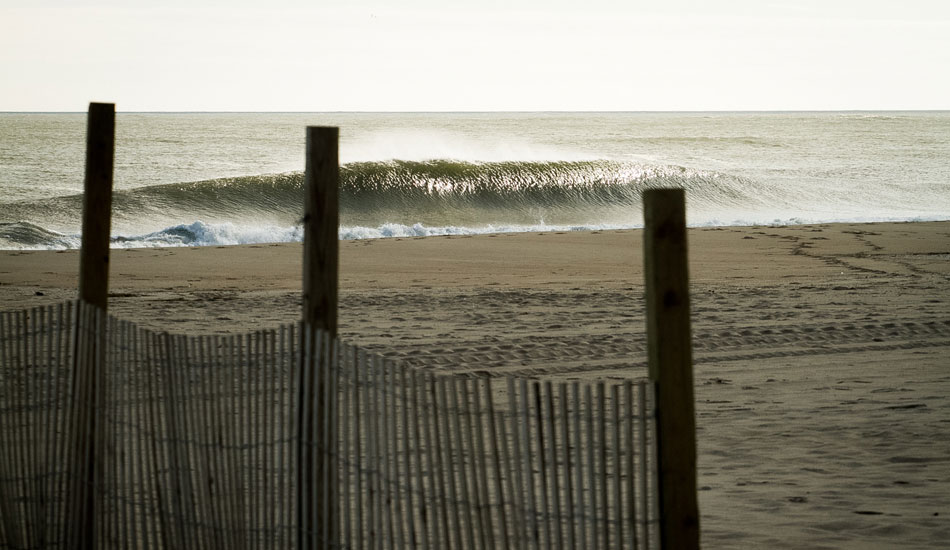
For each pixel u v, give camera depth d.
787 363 31.77
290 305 44.34
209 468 12.82
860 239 76.25
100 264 14.91
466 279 54.44
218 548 12.81
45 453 15.02
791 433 22.64
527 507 10.24
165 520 13.45
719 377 29.55
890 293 48.28
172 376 13.20
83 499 14.57
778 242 73.94
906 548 15.17
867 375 29.61
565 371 30.42
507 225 104.31
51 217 103.31
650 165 136.25
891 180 158.38
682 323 9.20
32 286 50.03
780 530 16.06
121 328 13.94
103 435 14.32
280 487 12.09
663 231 9.14
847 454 20.81
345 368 11.48
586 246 71.06
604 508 9.72
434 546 10.88
